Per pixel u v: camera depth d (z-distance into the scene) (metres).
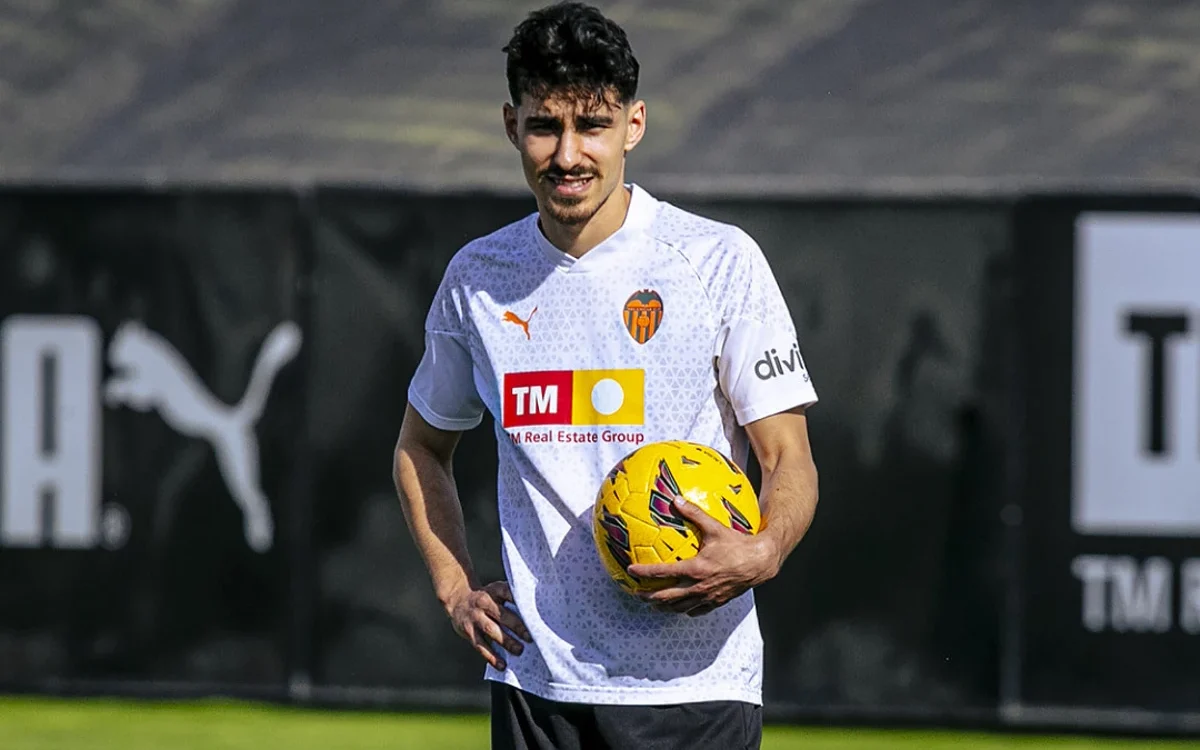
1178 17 39.34
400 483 12.66
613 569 10.96
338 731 24.97
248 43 39.97
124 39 39.97
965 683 25.16
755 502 10.96
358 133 38.00
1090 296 24.94
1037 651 25.05
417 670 26.12
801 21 39.84
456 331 12.09
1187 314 24.80
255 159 37.47
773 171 36.44
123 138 38.06
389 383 26.14
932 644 25.16
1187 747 24.66
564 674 11.38
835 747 24.11
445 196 26.00
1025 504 25.05
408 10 40.66
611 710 11.31
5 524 26.66
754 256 11.49
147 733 24.72
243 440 26.36
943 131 37.28
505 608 11.66
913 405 25.16
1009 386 25.06
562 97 10.82
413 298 26.08
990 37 39.19
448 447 12.80
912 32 39.59
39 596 26.61
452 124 38.06
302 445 26.25
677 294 11.34
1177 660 24.84
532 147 10.94
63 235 26.59
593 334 11.43
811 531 25.30
